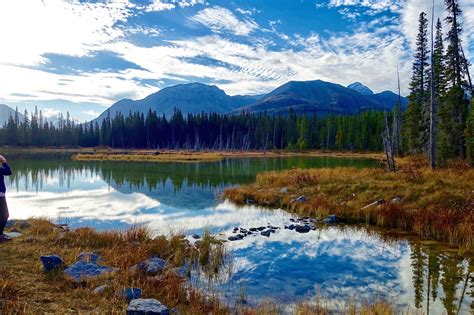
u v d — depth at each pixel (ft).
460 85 119.03
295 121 421.59
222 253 39.78
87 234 40.68
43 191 94.73
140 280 28.17
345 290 30.07
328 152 335.67
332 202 66.49
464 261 37.06
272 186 89.15
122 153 313.12
